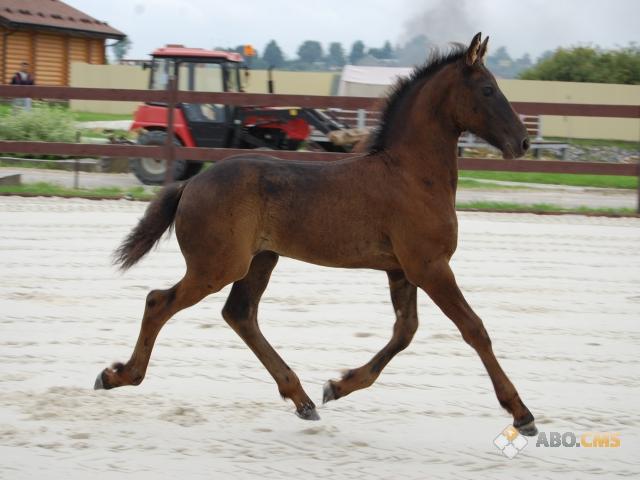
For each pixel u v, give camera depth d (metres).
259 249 7.18
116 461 6.16
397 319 7.33
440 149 7.19
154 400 7.44
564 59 49.38
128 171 23.73
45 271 12.02
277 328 9.75
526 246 14.83
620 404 7.57
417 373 8.34
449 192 7.16
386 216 7.00
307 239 7.07
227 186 7.04
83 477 5.88
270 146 21.69
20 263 12.45
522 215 18.20
